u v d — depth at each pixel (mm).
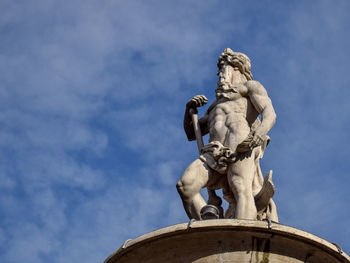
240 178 9602
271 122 9820
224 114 10312
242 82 10789
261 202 9781
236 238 8188
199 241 8242
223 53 11141
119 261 8641
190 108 11039
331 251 8211
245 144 9570
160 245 8344
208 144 9984
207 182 9781
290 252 8219
